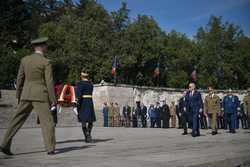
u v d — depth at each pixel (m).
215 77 66.44
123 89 48.44
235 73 69.50
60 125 33.03
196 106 17.30
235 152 9.86
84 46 54.38
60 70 54.16
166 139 14.76
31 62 9.35
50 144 9.36
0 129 24.36
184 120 18.58
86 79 13.33
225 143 12.80
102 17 61.34
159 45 61.56
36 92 9.30
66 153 9.63
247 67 70.25
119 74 58.53
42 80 9.45
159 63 63.78
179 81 65.62
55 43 58.81
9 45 62.50
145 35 59.06
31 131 21.78
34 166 7.32
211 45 68.31
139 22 60.16
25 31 64.25
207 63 67.31
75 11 75.38
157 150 10.30
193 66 68.12
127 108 36.75
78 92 13.05
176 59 66.31
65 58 53.03
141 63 59.69
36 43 9.57
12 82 54.78
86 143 12.74
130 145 11.91
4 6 63.47
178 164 7.45
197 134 17.28
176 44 68.62
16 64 53.75
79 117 13.16
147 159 8.27
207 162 7.72
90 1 63.50
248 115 22.27
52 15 78.69
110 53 55.06
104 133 19.83
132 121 36.00
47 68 9.37
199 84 67.00
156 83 63.97
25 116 9.55
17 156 9.11
